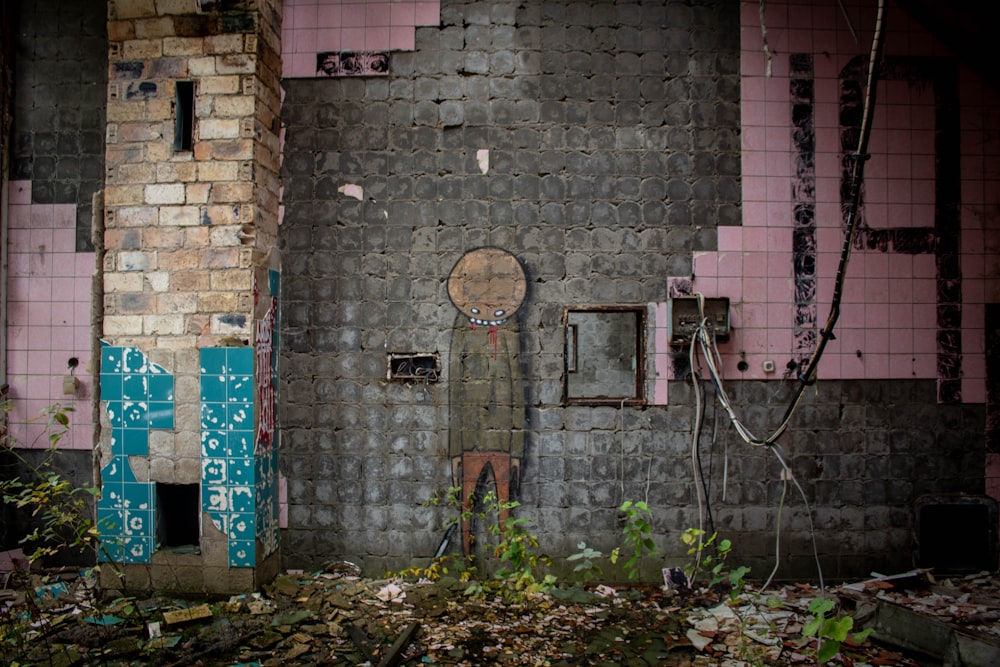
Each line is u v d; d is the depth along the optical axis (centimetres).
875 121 466
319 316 464
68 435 477
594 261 463
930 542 466
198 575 420
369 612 400
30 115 481
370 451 462
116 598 413
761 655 354
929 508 466
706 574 456
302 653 348
